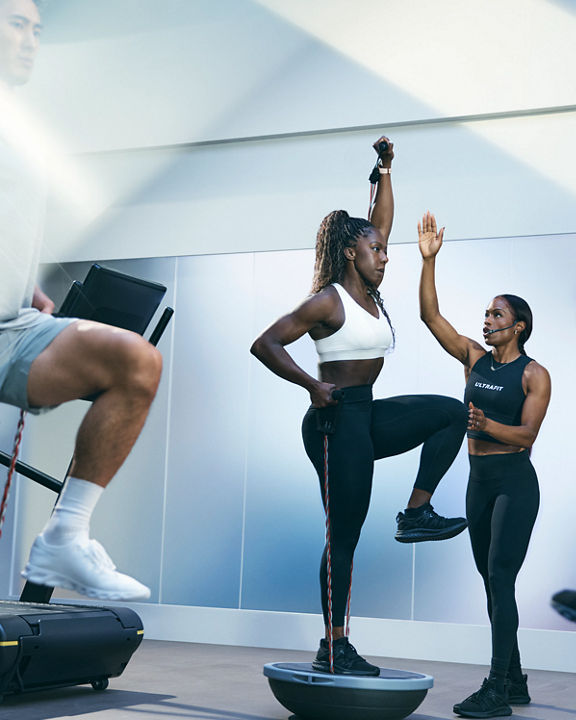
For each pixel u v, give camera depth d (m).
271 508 5.54
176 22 5.96
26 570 1.42
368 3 5.52
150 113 5.95
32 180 1.46
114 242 6.11
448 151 5.32
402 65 5.40
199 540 5.68
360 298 2.88
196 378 5.82
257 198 5.77
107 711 3.10
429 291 3.87
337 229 2.89
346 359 2.81
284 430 5.57
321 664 2.92
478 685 4.06
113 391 1.41
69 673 3.39
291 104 5.64
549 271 5.06
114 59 6.06
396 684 2.68
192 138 5.85
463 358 3.97
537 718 3.20
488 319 3.74
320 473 2.87
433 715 3.20
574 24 5.07
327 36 5.60
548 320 5.03
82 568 1.42
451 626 5.04
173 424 5.84
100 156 6.16
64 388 1.40
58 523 1.43
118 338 1.39
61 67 6.16
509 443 3.45
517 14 5.18
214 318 5.82
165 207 6.00
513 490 3.47
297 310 2.79
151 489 5.83
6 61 1.48
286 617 5.39
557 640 4.79
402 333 5.35
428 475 2.81
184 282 5.92
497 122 5.24
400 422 2.83
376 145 3.29
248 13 5.80
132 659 4.66
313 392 2.74
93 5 6.14
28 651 3.18
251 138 5.75
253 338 5.71
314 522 5.43
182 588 5.68
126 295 2.92
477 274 5.22
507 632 3.28
